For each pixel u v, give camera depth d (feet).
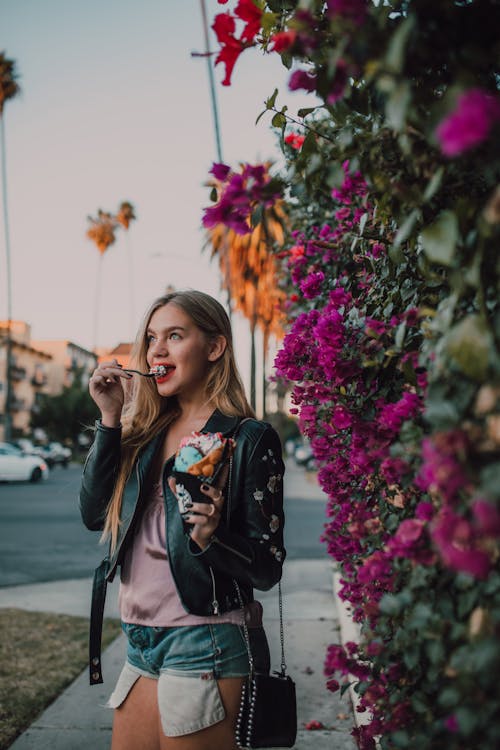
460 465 3.27
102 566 6.81
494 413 3.30
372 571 4.55
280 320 18.26
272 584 6.14
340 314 6.77
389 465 5.00
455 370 3.65
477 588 3.80
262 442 6.40
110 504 6.71
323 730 11.21
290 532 36.45
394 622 4.90
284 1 4.91
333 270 11.12
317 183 5.01
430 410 3.58
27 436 203.41
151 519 6.45
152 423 7.06
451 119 2.95
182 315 6.90
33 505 52.06
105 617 18.80
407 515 5.26
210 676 5.75
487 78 4.03
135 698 6.17
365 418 5.92
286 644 15.94
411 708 4.57
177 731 5.72
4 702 12.48
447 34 3.64
